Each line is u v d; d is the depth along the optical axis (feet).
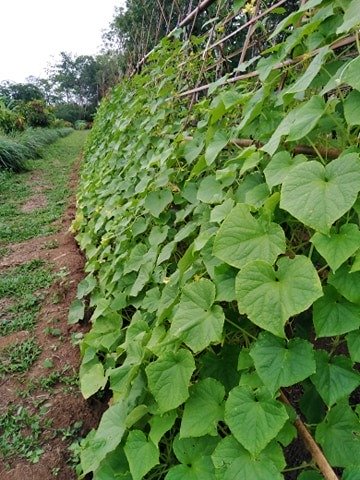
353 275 2.81
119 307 6.77
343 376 2.92
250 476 2.80
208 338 3.34
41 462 5.72
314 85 3.67
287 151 3.50
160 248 6.42
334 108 3.32
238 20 9.17
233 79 6.02
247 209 3.27
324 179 2.79
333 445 2.96
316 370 2.97
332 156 3.44
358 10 2.81
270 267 2.95
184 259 4.41
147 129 9.61
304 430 3.10
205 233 4.14
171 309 4.42
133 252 7.16
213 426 3.26
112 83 35.27
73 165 33.06
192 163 6.73
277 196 3.17
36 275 11.45
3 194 22.45
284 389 3.92
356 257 2.73
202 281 3.62
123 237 8.16
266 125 4.24
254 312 2.83
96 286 9.15
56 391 7.01
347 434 2.97
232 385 3.69
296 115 3.28
